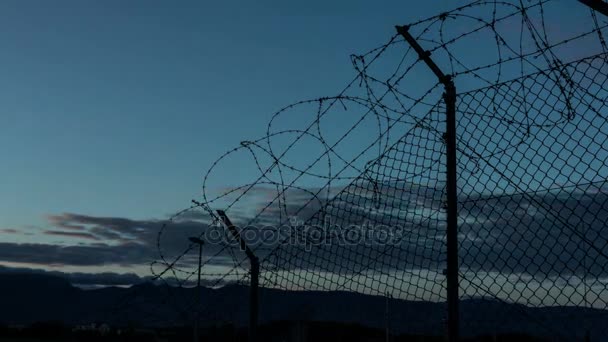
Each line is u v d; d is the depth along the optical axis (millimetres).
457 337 3400
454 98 3705
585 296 3154
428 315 3586
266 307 4211
